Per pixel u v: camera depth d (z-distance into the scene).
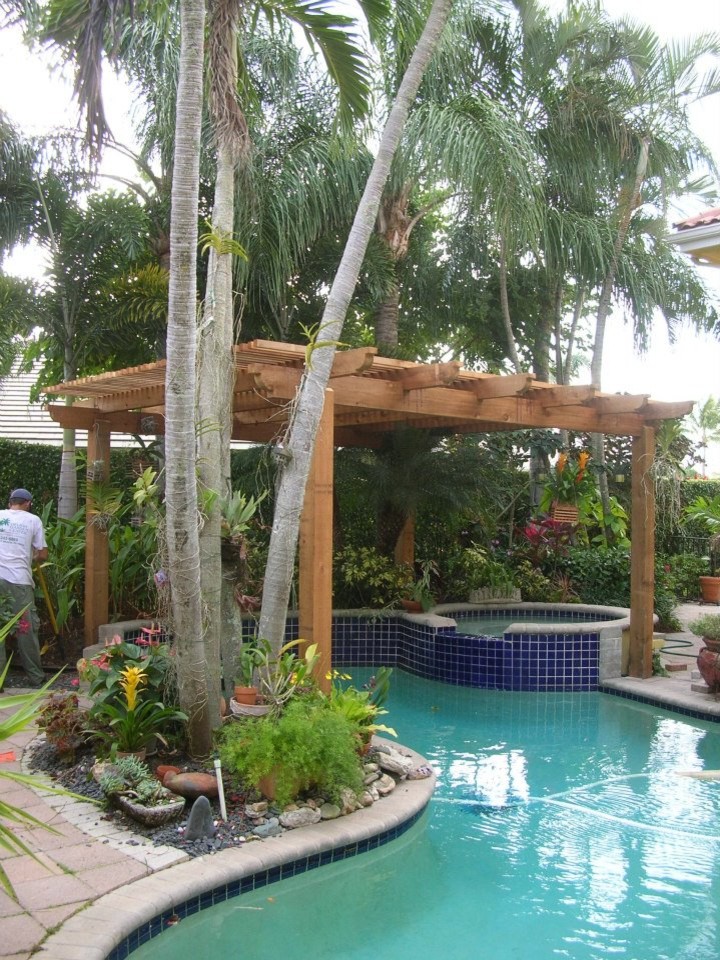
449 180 10.69
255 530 9.55
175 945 3.50
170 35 9.10
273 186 9.62
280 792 4.34
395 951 3.47
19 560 6.94
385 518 10.54
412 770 5.22
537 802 5.21
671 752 6.27
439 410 7.20
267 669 5.04
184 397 4.42
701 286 13.31
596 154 11.59
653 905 3.90
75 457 10.06
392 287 11.41
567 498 12.38
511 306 13.42
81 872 3.71
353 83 6.62
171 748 4.92
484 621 10.34
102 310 9.73
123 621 8.51
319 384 5.39
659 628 11.00
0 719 5.89
